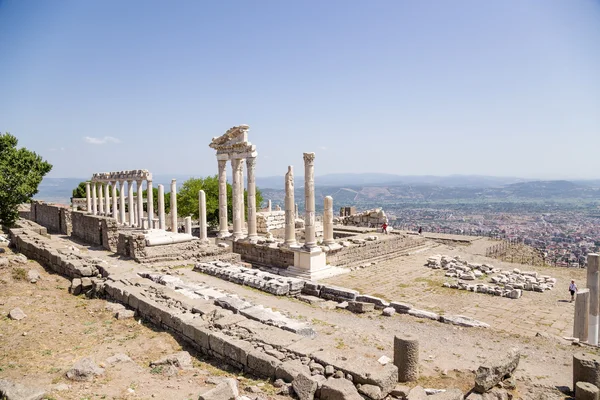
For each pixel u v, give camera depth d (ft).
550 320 72.28
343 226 192.75
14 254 85.46
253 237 120.98
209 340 44.11
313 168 103.60
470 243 171.63
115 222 119.96
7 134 140.05
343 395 31.89
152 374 37.88
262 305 70.23
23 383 34.01
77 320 52.90
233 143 126.00
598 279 63.77
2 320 50.65
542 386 39.65
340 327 58.34
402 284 97.81
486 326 62.69
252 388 35.65
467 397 34.76
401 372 39.65
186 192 210.59
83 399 31.60
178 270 92.94
